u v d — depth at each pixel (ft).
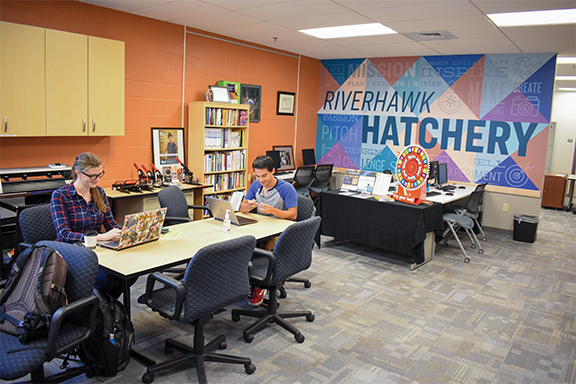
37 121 12.35
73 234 8.46
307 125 25.55
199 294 7.32
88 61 13.34
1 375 5.66
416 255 15.14
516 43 17.47
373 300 12.20
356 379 8.24
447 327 10.71
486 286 13.75
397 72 23.06
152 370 7.79
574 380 8.54
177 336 9.60
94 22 14.33
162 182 15.89
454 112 21.63
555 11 12.81
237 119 19.10
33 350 6.06
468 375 8.57
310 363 8.73
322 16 14.85
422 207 14.62
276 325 10.38
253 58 20.94
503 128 20.44
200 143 17.67
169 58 16.98
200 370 7.84
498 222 21.08
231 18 15.79
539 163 19.75
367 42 19.22
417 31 16.35
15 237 11.68
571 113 32.42
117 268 7.49
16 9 12.40
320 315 11.05
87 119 13.53
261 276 9.29
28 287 6.50
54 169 12.67
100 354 7.23
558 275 15.10
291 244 9.05
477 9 12.93
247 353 9.02
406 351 9.41
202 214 17.48
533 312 11.84
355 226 16.35
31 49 11.99
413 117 22.82
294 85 23.95
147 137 16.62
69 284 6.69
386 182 15.84
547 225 23.61
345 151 25.45
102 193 9.50
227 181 19.19
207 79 18.75
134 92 15.93
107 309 7.29
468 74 21.04
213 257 7.19
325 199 17.10
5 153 12.59
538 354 9.53
